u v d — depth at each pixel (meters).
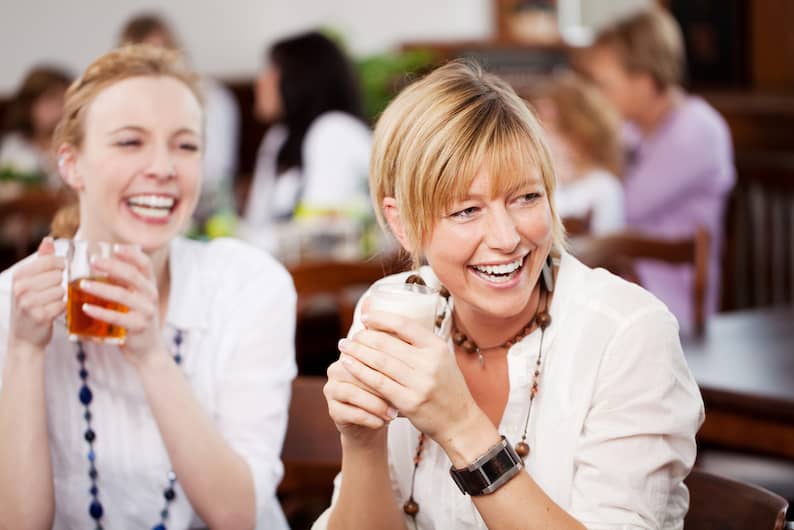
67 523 2.87
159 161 2.78
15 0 10.20
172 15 11.09
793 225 7.55
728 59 9.68
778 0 9.34
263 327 2.92
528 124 2.18
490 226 2.15
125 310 2.54
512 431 2.35
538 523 2.02
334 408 2.12
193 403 2.64
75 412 2.82
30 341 2.57
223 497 2.66
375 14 12.19
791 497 3.91
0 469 2.57
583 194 5.75
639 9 6.18
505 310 2.21
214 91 10.32
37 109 7.98
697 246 4.82
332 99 6.92
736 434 3.58
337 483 2.53
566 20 12.56
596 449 2.25
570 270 2.41
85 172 2.83
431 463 2.39
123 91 2.78
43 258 2.54
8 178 7.27
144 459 2.82
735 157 8.04
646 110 6.17
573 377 2.30
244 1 11.52
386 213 2.32
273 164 7.06
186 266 2.95
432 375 2.00
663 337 2.27
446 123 2.14
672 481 2.26
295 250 5.59
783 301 7.68
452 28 12.68
